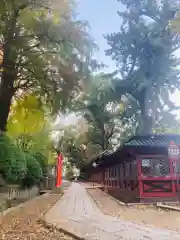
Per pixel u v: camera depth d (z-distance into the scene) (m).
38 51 18.12
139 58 42.34
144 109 43.38
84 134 67.75
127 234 6.93
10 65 17.06
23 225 9.00
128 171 19.36
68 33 17.95
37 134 26.17
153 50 40.50
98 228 7.84
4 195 15.17
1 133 16.84
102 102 46.47
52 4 16.88
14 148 15.86
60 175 36.34
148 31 40.00
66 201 17.77
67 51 18.47
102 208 13.70
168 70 40.28
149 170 15.91
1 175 15.01
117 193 23.55
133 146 15.33
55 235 7.32
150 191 15.41
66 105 19.50
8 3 14.64
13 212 12.66
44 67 17.67
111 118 51.56
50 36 17.42
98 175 54.12
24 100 20.47
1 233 7.63
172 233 7.01
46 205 15.76
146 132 43.03
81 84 19.56
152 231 7.29
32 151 26.55
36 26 17.20
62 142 64.31
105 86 44.81
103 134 56.03
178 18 19.39
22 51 17.00
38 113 20.89
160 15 38.75
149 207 13.77
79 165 87.94
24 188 20.75
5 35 16.34
